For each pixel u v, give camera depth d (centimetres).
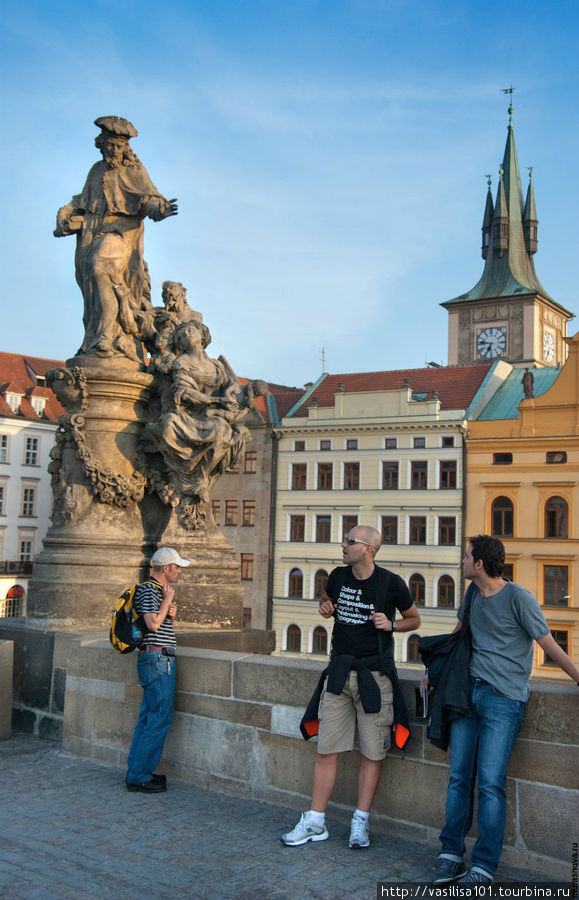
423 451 5009
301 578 5316
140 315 933
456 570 4853
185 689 652
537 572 4650
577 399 4656
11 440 6047
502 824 467
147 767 622
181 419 884
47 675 782
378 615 524
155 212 914
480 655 484
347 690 528
